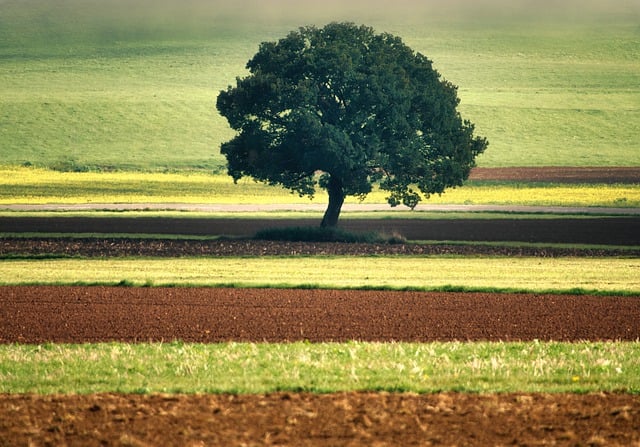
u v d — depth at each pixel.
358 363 80.50
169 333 101.50
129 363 81.00
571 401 67.88
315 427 61.22
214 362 81.25
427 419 63.09
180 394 69.25
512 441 58.84
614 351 87.88
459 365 80.00
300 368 78.25
